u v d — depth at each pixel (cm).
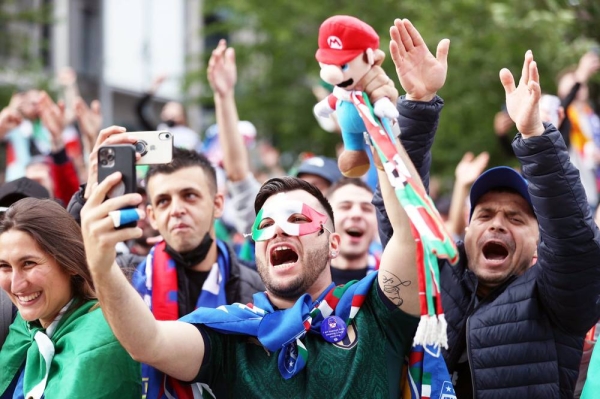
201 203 574
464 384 493
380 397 412
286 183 450
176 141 1092
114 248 364
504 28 1249
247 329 421
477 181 514
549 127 455
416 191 368
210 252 584
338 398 407
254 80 2053
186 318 426
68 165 708
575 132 923
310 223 434
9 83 1775
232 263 591
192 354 412
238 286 585
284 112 1995
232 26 2000
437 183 1418
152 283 568
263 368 419
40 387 432
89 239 362
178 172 572
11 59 1908
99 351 425
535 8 1239
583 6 1220
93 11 2709
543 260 475
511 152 881
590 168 927
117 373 423
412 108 422
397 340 423
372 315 425
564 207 455
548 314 485
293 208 434
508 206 509
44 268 441
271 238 434
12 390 454
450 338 494
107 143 381
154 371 431
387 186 404
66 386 419
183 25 2858
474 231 511
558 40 1212
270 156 1373
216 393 425
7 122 737
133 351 389
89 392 416
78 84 2636
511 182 511
